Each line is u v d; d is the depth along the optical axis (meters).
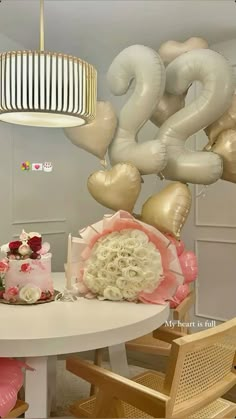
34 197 3.52
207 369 1.17
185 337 1.06
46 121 2.08
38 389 1.34
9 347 1.21
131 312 1.52
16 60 1.71
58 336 1.23
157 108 2.32
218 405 1.40
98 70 3.52
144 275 1.62
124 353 1.86
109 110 2.19
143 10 2.58
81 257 1.76
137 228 1.70
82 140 2.23
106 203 2.16
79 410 1.40
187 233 3.27
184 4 2.49
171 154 2.16
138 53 2.09
